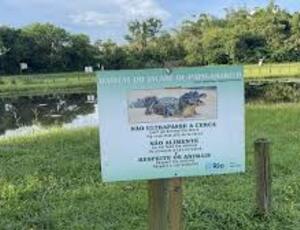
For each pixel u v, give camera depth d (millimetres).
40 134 13250
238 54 70812
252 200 5977
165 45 73562
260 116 14500
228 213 5520
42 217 5578
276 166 7832
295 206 5820
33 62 80000
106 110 3520
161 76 3531
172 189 3686
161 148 3598
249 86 32969
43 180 7391
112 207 5977
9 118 23297
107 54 76625
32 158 9133
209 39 72000
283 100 23203
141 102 3541
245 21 74875
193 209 5629
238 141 3670
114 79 3496
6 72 78125
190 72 3566
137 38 76250
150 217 3719
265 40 71312
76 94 40469
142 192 6562
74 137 11812
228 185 6781
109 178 3568
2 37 78000
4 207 6043
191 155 3643
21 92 47531
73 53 80625
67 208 5941
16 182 7277
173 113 3580
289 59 70125
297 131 11711
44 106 29766
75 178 7496
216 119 3631
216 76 3592
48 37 80688
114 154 3557
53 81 56688
